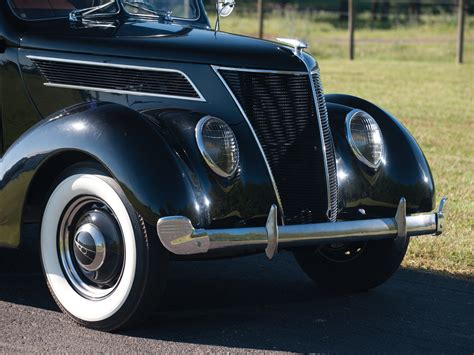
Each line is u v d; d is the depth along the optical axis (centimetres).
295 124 575
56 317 571
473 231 805
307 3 4284
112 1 641
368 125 616
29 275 670
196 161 529
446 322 581
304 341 537
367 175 606
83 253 545
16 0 620
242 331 553
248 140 556
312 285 664
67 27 613
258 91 565
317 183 579
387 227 577
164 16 680
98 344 521
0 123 620
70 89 590
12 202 562
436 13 4228
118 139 523
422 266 707
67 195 549
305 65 584
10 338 530
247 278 678
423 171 620
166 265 530
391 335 552
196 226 516
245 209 544
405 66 2380
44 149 543
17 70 607
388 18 3984
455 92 1870
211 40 588
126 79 575
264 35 3098
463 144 1277
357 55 2681
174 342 528
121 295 531
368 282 637
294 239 540
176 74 565
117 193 526
